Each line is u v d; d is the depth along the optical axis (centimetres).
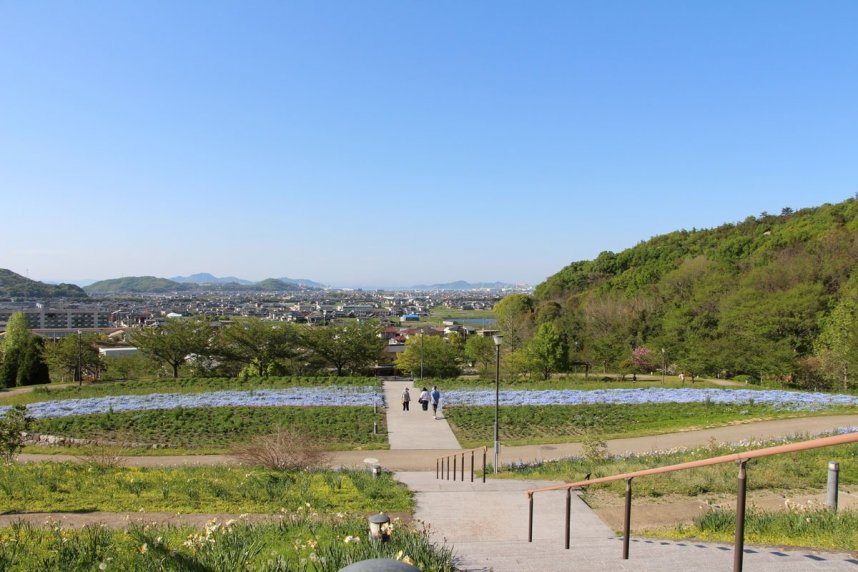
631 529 1132
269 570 611
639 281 8275
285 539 809
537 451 2494
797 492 1359
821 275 5384
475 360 6488
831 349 4372
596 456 2111
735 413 3111
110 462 1830
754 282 5531
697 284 6312
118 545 680
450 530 1163
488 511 1325
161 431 2888
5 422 1669
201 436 2805
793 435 2372
